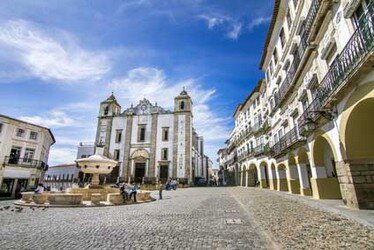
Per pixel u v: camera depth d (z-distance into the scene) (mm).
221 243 5344
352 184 8461
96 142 44406
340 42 9102
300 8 13734
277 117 20969
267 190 23297
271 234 6000
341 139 8969
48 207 12609
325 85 9719
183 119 42938
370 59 6246
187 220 8305
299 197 13977
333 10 9555
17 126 29016
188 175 39531
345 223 6773
